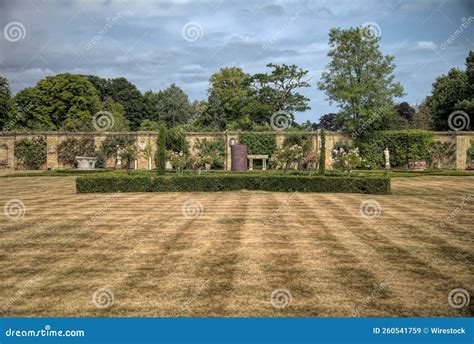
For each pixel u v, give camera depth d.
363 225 11.73
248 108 45.47
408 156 37.19
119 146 36.50
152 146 38.38
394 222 12.16
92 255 8.78
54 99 49.28
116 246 9.48
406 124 50.25
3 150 38.97
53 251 9.09
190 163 31.66
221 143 39.06
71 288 7.00
